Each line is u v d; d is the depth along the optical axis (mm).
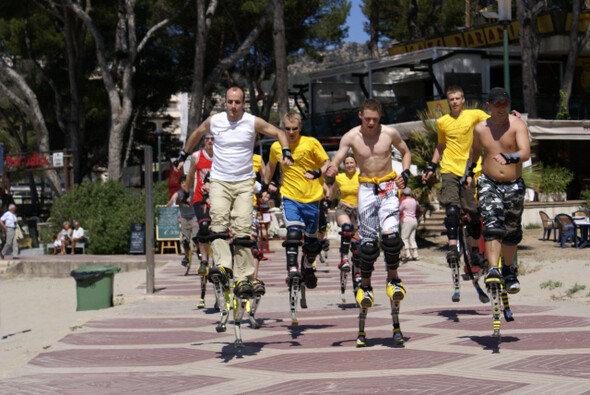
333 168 6652
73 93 39438
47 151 33625
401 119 30828
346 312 9602
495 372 5461
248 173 6723
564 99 29109
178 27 40594
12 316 12805
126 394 5242
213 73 30391
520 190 6734
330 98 36000
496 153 6734
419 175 21703
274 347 6957
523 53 28250
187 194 9320
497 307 6309
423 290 12234
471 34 34031
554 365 5641
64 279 20766
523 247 19719
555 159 30672
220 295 6574
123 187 27828
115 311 10781
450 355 6191
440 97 29812
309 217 8031
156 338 7852
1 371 6395
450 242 8547
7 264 21609
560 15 30891
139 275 18312
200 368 6113
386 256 6535
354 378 5445
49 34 42062
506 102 6598
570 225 19047
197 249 10617
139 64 43562
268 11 30891
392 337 7270
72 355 6953
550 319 8133
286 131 7941
